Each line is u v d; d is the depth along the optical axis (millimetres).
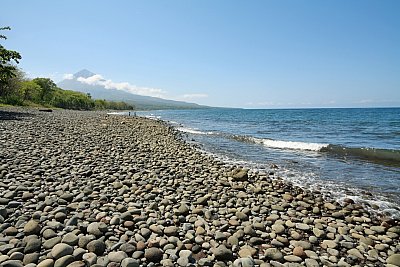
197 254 3830
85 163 8562
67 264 3246
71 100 90000
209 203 5949
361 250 4234
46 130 16125
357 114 73312
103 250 3633
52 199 5184
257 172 9742
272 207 5965
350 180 8977
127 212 4789
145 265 3420
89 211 4840
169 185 7125
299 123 42062
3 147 9727
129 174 7758
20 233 3848
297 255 3939
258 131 28516
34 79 79250
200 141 19844
